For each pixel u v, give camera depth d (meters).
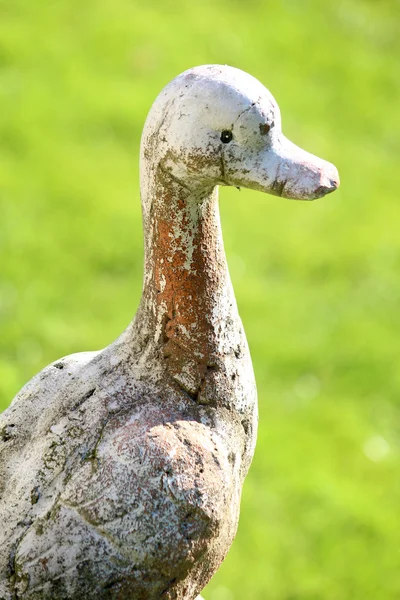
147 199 7.43
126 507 6.90
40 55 28.78
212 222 7.46
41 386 7.88
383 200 25.53
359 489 17.00
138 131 26.52
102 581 6.96
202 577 7.44
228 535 7.46
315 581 15.10
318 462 17.47
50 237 22.67
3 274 21.47
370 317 21.38
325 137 27.55
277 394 19.17
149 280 7.61
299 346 20.31
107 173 25.02
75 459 7.20
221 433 7.47
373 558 15.58
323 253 23.17
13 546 7.15
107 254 22.41
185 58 29.36
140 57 29.14
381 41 32.12
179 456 7.05
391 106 29.47
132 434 7.11
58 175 24.61
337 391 19.36
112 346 7.92
